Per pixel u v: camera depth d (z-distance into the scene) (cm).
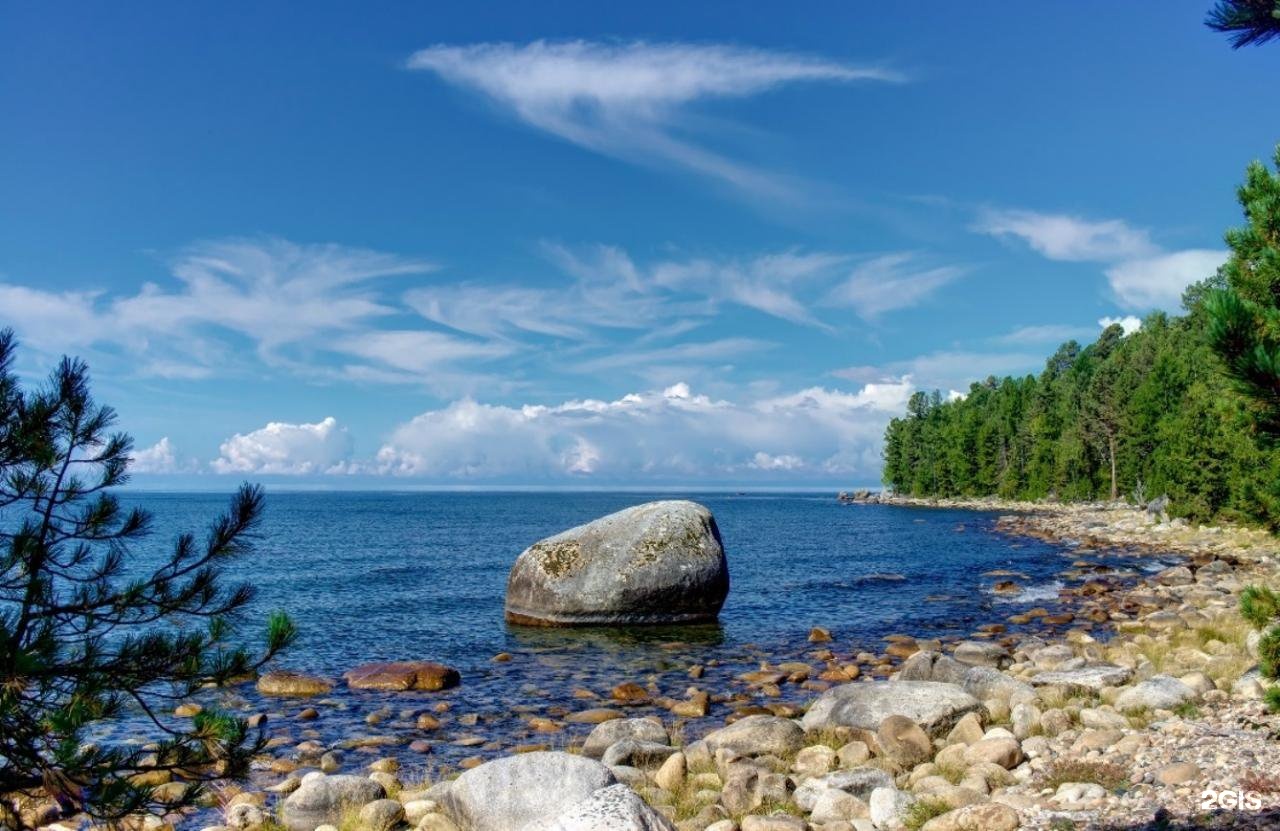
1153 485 7356
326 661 2086
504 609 2877
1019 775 1034
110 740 1302
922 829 857
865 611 2878
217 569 637
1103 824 805
